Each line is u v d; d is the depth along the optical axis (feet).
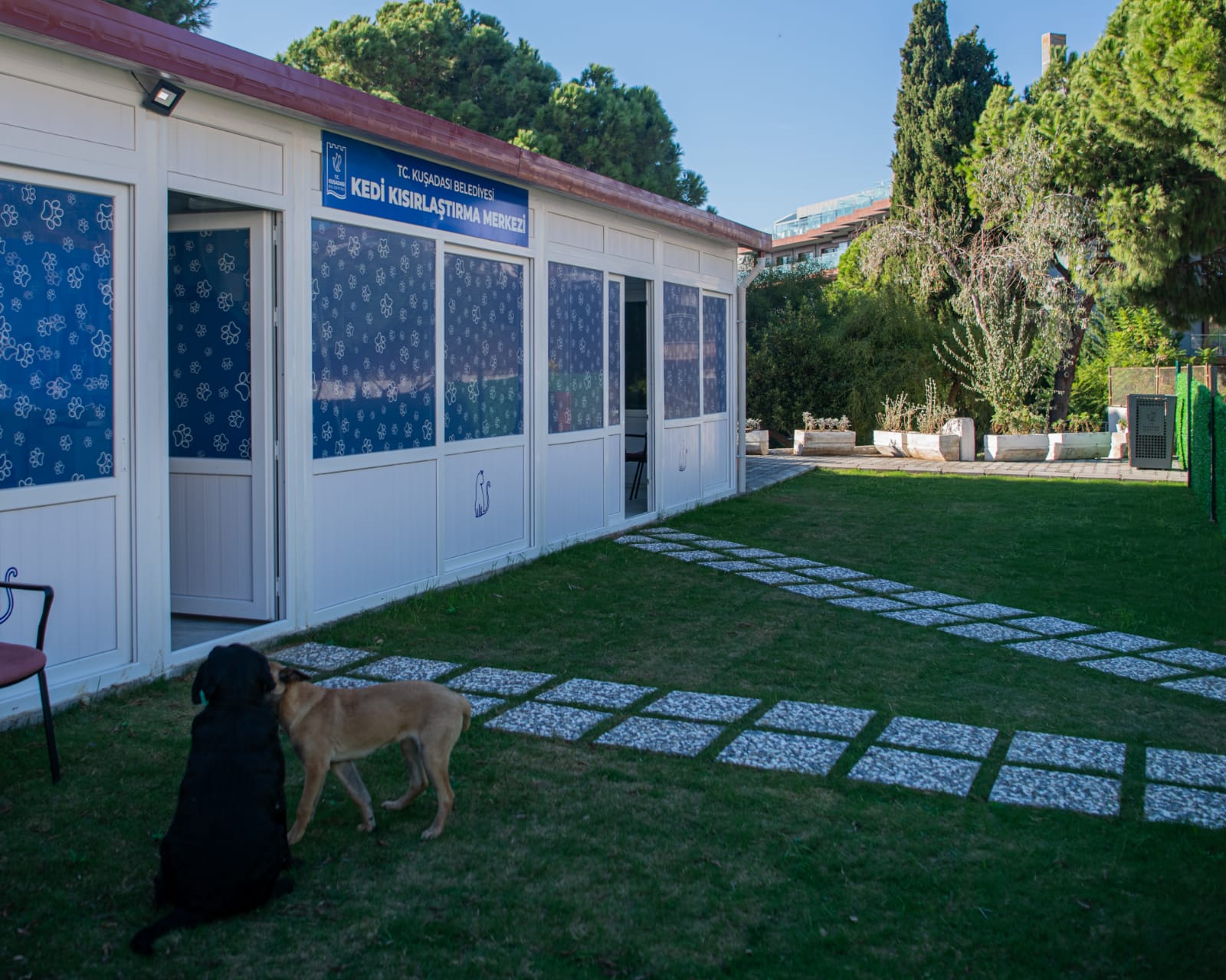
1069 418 75.51
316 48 92.43
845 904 11.48
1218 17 46.29
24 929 10.70
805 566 31.55
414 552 26.14
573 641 22.58
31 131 16.30
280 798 11.48
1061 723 17.72
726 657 21.56
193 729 11.33
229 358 22.18
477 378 28.60
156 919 10.98
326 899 11.48
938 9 90.84
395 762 15.57
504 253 29.27
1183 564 32.12
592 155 94.38
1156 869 12.32
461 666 20.45
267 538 22.11
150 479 18.80
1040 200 69.72
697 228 39.78
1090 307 74.95
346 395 23.52
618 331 37.09
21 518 16.67
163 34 17.35
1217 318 68.13
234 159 20.17
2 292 16.25
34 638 16.92
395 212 24.63
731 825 13.44
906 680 20.15
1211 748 16.60
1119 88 54.13
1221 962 10.34
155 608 19.06
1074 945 10.66
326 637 22.22
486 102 96.37
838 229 169.07
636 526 38.19
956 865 12.40
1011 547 35.12
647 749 16.20
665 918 11.14
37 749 15.56
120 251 18.07
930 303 84.43
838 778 15.06
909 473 58.23
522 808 13.93
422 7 96.43
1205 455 42.78
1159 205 59.77
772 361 81.46
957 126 87.56
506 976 10.02
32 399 16.78
